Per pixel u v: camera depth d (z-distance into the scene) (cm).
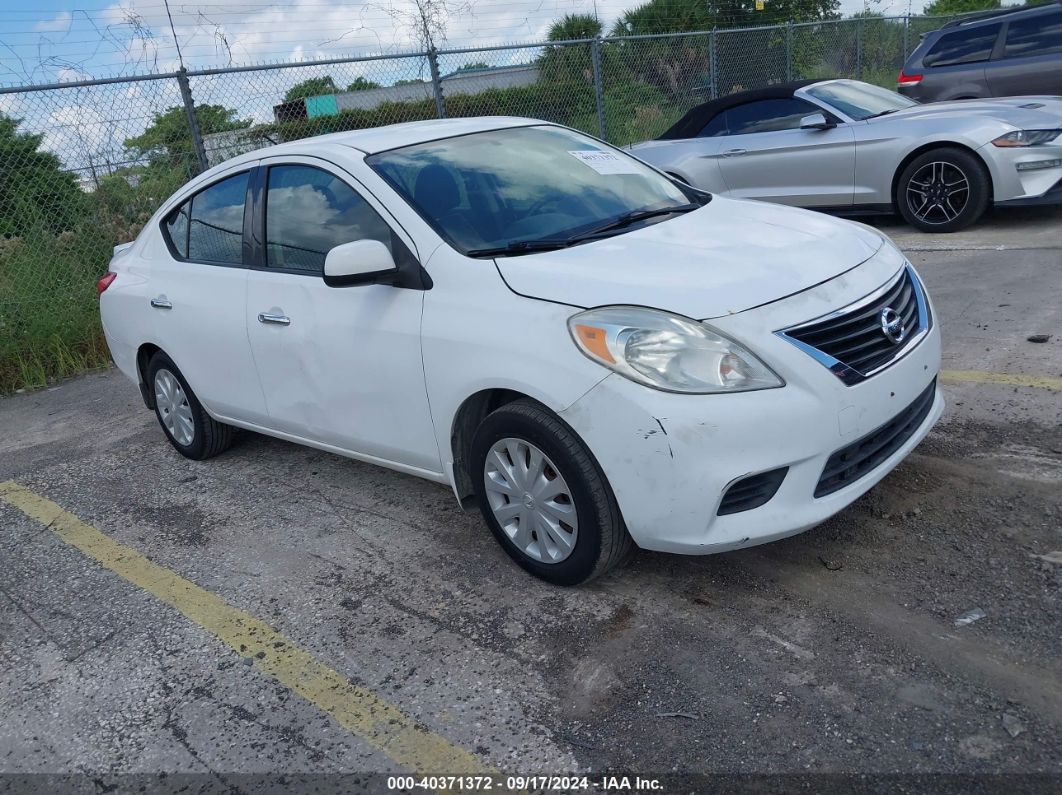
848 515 350
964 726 239
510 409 311
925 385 316
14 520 464
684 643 289
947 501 349
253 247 421
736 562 330
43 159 757
